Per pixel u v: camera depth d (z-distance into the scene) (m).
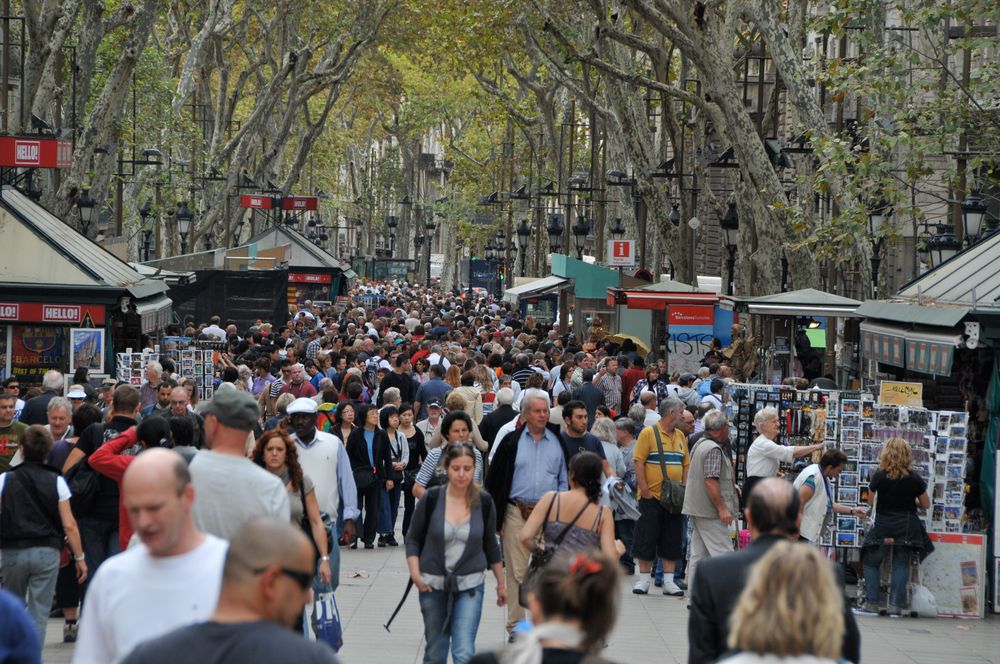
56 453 30.52
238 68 184.88
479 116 198.25
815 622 11.05
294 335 87.12
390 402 42.38
